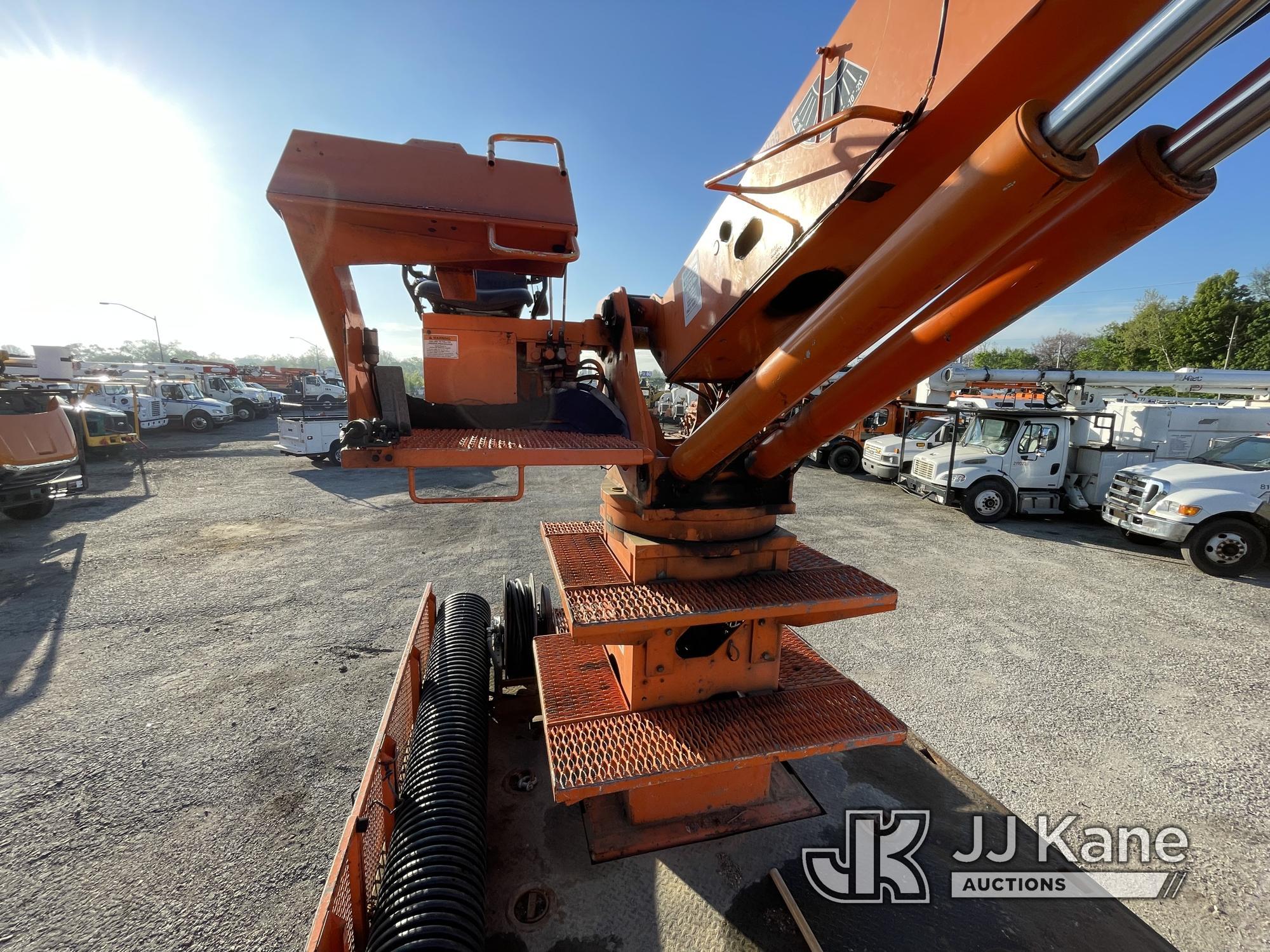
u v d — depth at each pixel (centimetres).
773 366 160
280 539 784
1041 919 205
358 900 171
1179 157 96
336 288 208
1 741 344
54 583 617
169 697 393
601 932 197
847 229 156
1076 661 444
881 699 390
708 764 199
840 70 150
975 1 107
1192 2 68
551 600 353
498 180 211
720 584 227
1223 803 296
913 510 999
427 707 252
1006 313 132
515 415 223
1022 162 93
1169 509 676
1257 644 477
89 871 254
